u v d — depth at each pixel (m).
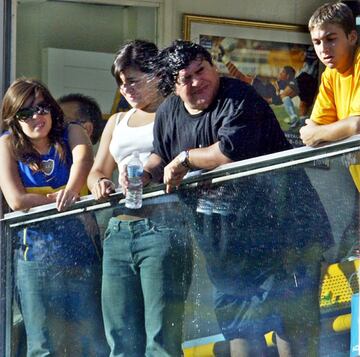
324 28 16.36
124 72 18.25
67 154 18.97
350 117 15.23
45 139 18.84
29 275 18.52
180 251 16.86
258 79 23.88
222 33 23.84
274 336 16.20
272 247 16.12
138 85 18.27
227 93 16.33
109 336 17.52
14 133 18.73
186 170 16.47
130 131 18.47
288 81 23.92
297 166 15.79
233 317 16.50
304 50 23.94
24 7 22.75
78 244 17.88
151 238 17.03
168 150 17.19
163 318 17.00
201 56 16.42
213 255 16.56
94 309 17.73
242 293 16.42
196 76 16.27
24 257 18.58
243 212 16.27
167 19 23.77
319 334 15.89
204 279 16.66
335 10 16.34
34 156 18.77
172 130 16.98
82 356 17.88
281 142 16.73
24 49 22.92
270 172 15.99
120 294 17.38
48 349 18.33
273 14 23.89
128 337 17.34
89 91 23.56
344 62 16.38
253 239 16.25
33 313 18.47
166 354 16.97
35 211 18.42
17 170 18.86
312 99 23.89
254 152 16.27
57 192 18.77
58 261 18.14
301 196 15.80
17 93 18.62
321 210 15.67
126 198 17.14
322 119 16.98
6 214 18.86
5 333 18.88
